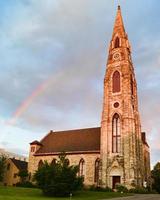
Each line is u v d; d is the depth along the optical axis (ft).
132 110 221.87
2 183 281.95
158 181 204.64
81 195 144.36
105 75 244.63
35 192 150.20
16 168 285.43
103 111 230.89
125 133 211.20
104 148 217.15
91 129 255.91
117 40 254.47
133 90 240.12
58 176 140.87
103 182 206.90
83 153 227.20
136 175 201.05
